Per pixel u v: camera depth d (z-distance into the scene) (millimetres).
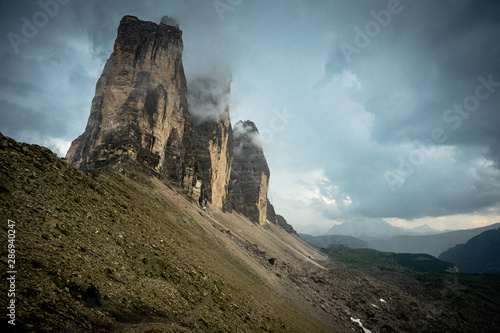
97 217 20516
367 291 85812
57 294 10305
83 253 14391
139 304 13531
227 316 19547
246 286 34562
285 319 31172
